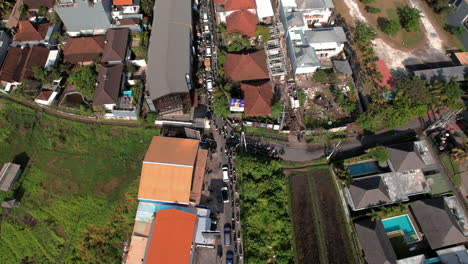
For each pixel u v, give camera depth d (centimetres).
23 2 8350
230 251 5669
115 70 7169
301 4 8219
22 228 5906
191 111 7200
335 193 6369
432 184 6278
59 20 8138
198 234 5712
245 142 6525
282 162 6650
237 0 8325
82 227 5922
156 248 5306
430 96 6819
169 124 7038
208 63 7800
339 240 5878
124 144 6831
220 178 6425
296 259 5703
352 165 6669
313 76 7525
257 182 6209
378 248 5453
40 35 7756
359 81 7569
